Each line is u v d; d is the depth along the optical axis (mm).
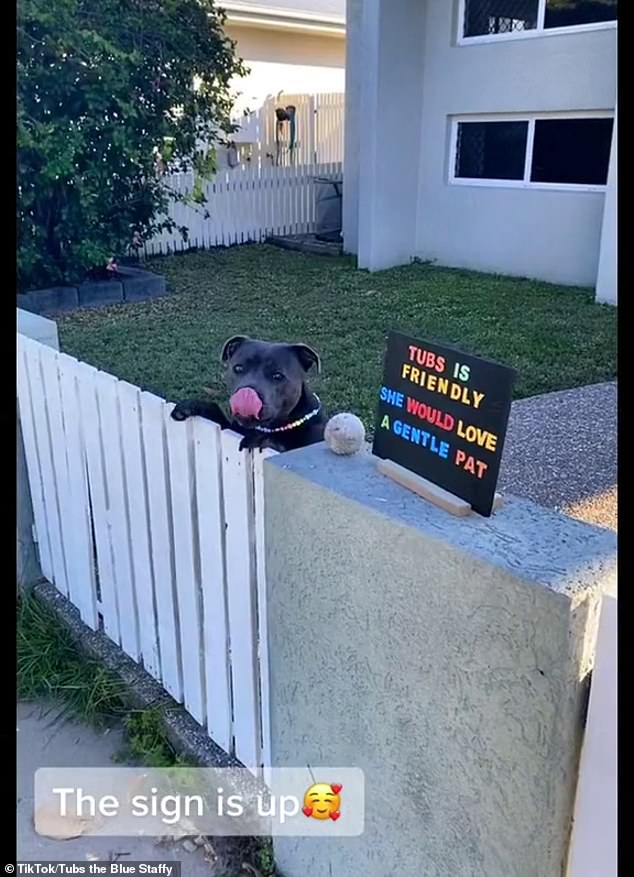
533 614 1082
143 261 10227
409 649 1329
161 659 2461
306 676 1625
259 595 1931
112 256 7922
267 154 12172
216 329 6492
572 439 4000
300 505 1507
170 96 8086
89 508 2680
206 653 2211
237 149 11711
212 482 2002
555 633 1058
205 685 2271
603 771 1070
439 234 9516
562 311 6914
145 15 7695
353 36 9586
